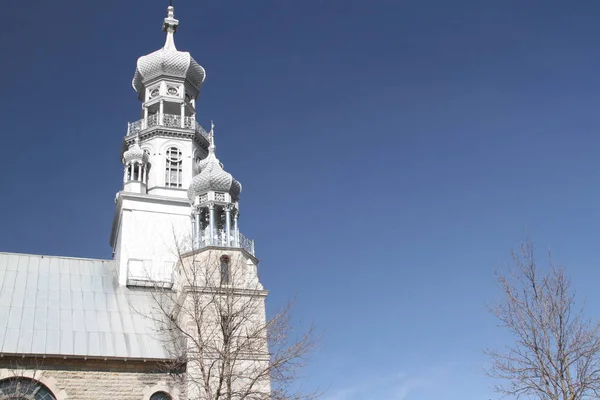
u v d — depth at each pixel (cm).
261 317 3562
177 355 3170
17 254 4106
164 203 4628
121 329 3594
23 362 3206
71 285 3953
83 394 3225
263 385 3375
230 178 4144
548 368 2494
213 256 3750
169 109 5297
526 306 2602
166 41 5491
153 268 4338
